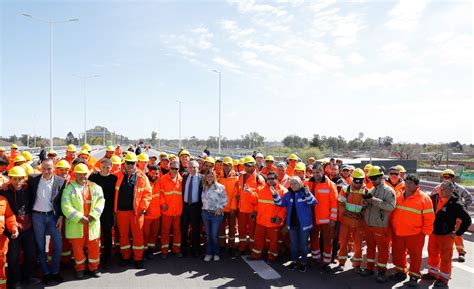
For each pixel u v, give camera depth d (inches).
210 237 257.9
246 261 255.9
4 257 195.0
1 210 189.8
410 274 216.2
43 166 208.2
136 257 236.4
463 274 236.8
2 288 195.0
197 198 261.0
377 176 221.8
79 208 213.3
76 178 217.5
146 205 238.7
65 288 202.1
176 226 263.0
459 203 213.9
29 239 205.2
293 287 209.9
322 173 249.6
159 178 263.9
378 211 223.1
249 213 271.9
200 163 346.9
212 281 216.2
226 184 276.8
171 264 246.7
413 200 215.0
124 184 236.5
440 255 223.6
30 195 206.5
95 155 1492.4
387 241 223.6
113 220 241.1
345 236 240.8
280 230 270.8
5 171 286.2
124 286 205.8
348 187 242.2
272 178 242.1
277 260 259.9
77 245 214.5
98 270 227.1
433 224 212.4
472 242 315.3
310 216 240.1
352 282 219.8
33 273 223.6
